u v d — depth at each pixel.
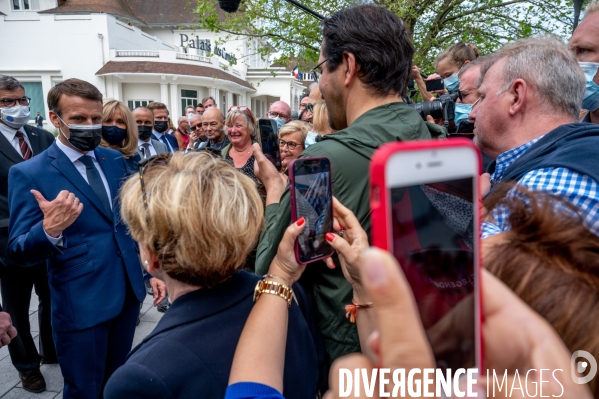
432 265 0.51
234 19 7.96
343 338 1.33
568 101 1.32
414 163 0.48
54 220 1.87
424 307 0.50
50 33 23.14
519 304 0.53
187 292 1.07
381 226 0.47
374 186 0.47
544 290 0.55
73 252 2.04
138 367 0.90
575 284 0.55
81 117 2.12
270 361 0.91
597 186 1.05
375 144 1.25
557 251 0.59
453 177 0.51
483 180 1.42
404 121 1.33
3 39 22.92
